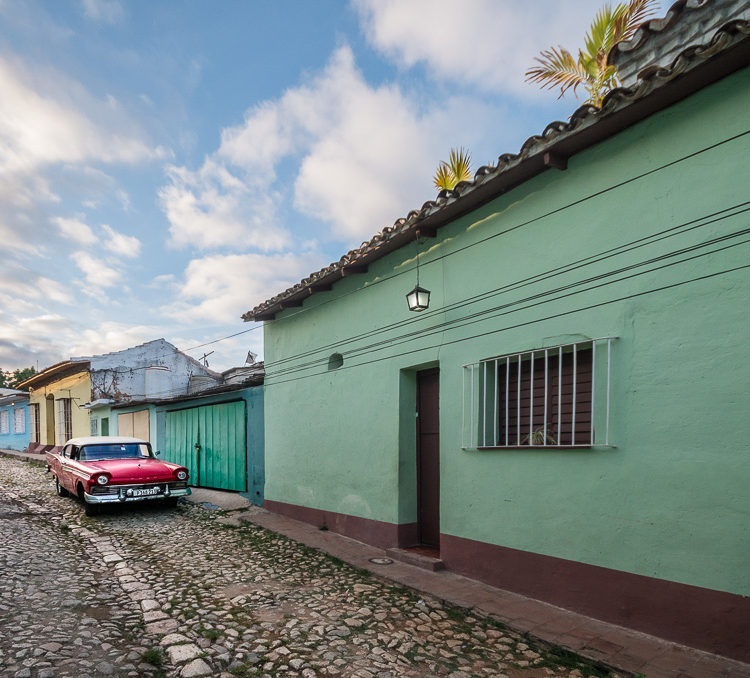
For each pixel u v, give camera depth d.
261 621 4.53
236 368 17.56
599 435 4.50
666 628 3.93
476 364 5.81
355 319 8.02
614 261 4.52
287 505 9.42
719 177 3.86
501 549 5.34
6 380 40.97
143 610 4.70
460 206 5.90
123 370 19.17
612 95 4.05
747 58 3.62
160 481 9.52
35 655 3.59
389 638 4.21
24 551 6.43
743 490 3.57
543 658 3.87
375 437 7.41
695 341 3.91
